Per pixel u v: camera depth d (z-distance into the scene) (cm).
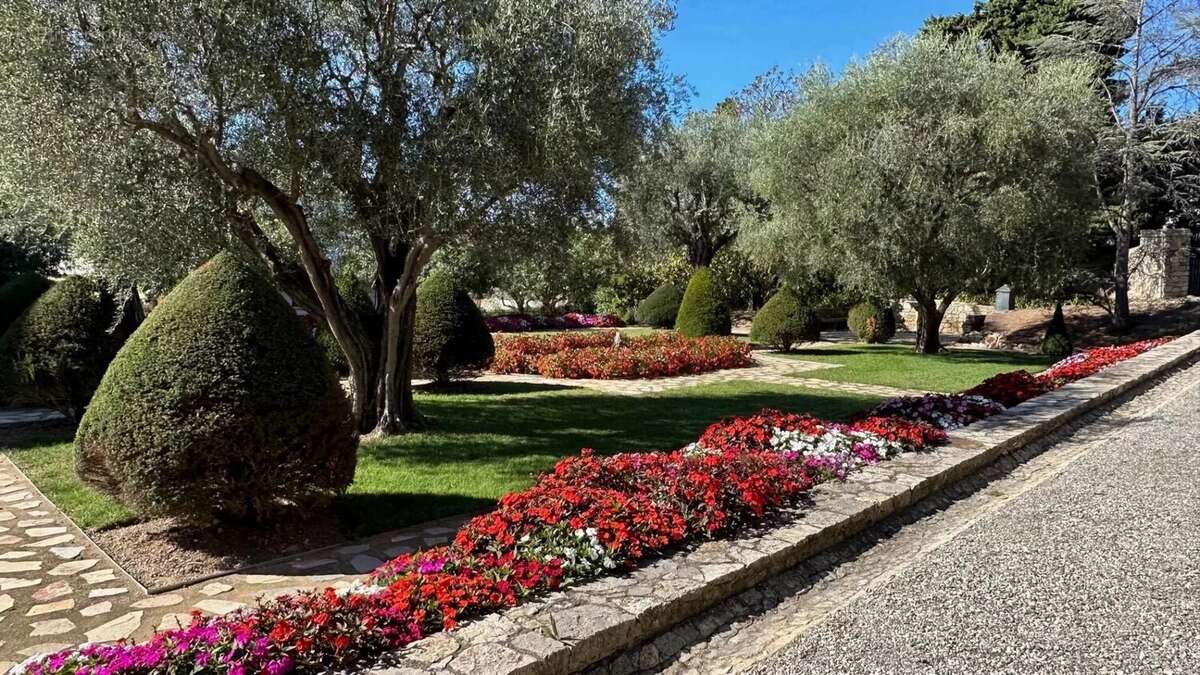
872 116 1403
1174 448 620
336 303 712
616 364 1215
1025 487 524
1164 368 1039
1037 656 279
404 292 709
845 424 615
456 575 293
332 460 438
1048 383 847
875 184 1296
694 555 341
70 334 757
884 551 400
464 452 663
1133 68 1884
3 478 586
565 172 610
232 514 439
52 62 465
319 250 703
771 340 1619
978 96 1362
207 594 363
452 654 241
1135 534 414
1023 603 326
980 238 1284
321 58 572
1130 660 275
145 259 580
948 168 1345
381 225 671
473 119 579
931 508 471
